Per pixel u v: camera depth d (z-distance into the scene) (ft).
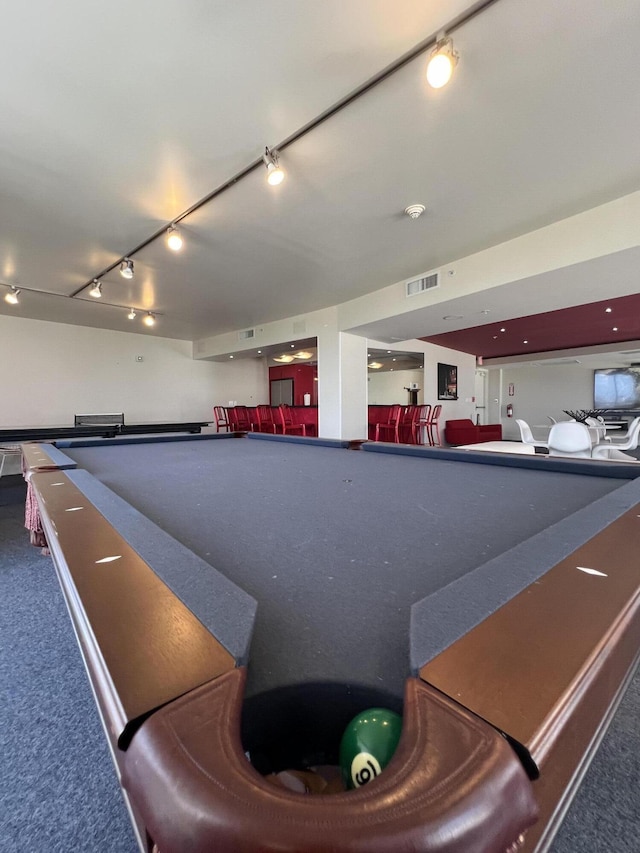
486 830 0.86
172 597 1.82
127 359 23.65
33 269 12.86
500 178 8.16
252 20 4.79
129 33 4.90
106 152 7.13
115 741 1.14
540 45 5.19
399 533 3.28
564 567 2.12
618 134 6.91
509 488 4.92
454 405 31.71
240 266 12.82
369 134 6.79
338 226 10.10
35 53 5.13
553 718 1.13
